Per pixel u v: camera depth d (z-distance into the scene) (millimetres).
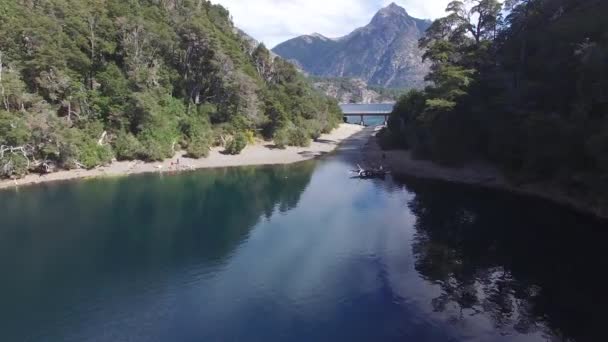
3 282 28766
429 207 45562
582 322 22609
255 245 35406
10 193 53000
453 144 60938
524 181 49562
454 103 57281
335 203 48625
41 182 58875
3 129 56969
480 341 21219
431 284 27531
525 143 48062
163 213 45062
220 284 28266
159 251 34188
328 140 108688
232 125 89625
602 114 37875
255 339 21969
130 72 75062
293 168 72250
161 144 73750
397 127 88500
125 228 40000
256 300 26062
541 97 48219
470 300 25344
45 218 43031
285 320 23719
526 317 23297
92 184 58469
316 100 132625
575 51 40531
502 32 67062
